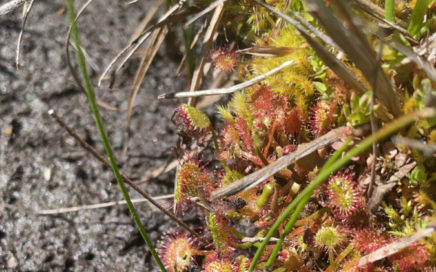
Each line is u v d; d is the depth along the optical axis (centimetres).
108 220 33
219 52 32
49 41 38
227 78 34
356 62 26
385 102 26
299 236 29
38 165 34
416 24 28
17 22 39
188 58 33
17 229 32
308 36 26
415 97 26
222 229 29
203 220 32
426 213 27
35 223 32
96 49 38
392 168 27
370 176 28
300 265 28
